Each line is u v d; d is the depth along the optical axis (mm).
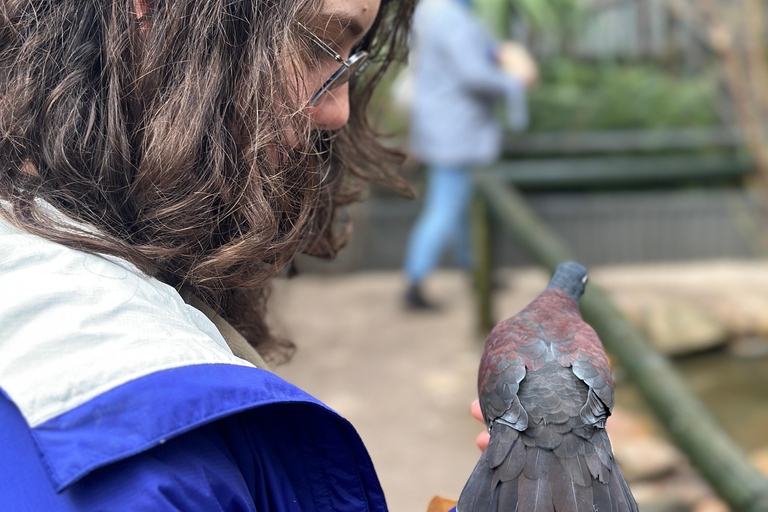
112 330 801
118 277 857
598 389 1282
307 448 983
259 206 984
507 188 5188
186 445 806
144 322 828
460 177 5535
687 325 5328
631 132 6906
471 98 5312
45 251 838
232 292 1246
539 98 7008
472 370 4996
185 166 943
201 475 799
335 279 6883
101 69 975
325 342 5504
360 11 1091
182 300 920
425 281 6695
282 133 1021
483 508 1106
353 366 5109
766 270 6734
